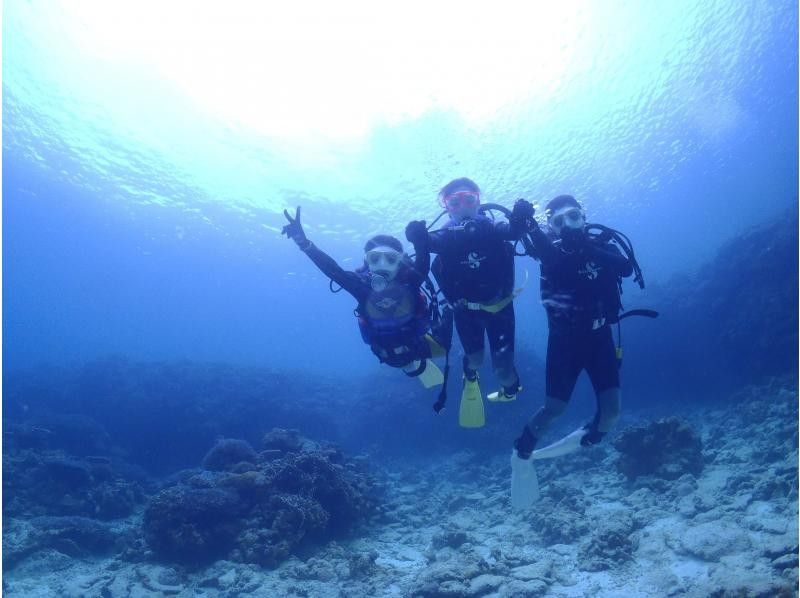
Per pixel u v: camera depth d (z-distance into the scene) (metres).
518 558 7.23
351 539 9.71
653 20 18.70
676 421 10.16
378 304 3.94
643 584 5.91
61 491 11.14
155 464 18.34
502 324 4.45
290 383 23.48
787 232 16.50
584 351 4.68
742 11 20.27
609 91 21.22
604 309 4.47
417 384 20.98
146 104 20.16
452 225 4.30
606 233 4.55
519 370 19.86
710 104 26.38
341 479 10.21
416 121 19.89
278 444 12.11
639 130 25.48
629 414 18.56
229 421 19.36
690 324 18.75
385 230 27.33
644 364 19.84
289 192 24.91
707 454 10.30
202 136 21.81
